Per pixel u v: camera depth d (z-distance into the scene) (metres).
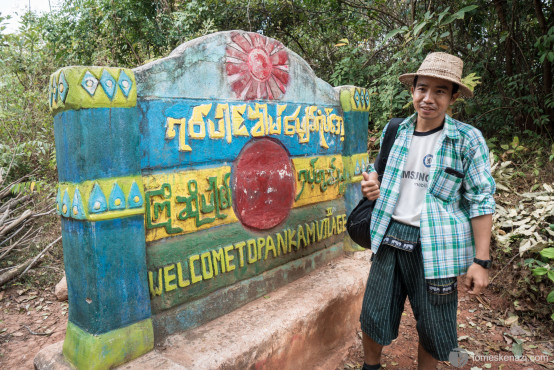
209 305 2.23
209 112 2.18
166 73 1.98
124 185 1.81
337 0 5.81
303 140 2.80
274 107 2.56
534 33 5.14
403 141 1.97
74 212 1.76
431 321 1.88
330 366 2.51
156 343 1.99
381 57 6.14
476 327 2.89
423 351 2.04
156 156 1.96
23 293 3.41
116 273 1.81
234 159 2.33
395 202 1.97
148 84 1.91
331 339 2.66
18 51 5.88
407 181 1.97
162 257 2.00
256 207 2.48
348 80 5.73
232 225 2.34
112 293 1.80
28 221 4.05
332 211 3.12
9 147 4.83
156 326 1.99
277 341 2.17
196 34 5.40
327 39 6.75
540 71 5.25
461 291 3.35
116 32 5.40
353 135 3.23
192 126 2.10
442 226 1.82
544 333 2.78
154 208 1.96
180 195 2.06
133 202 1.84
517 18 5.15
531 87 4.91
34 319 3.07
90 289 1.76
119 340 1.82
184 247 2.10
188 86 2.08
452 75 1.78
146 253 1.94
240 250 2.38
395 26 5.69
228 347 1.98
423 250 1.84
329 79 6.59
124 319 1.84
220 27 6.22
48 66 5.86
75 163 1.73
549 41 4.27
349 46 6.13
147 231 1.94
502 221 3.45
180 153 2.06
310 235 2.91
